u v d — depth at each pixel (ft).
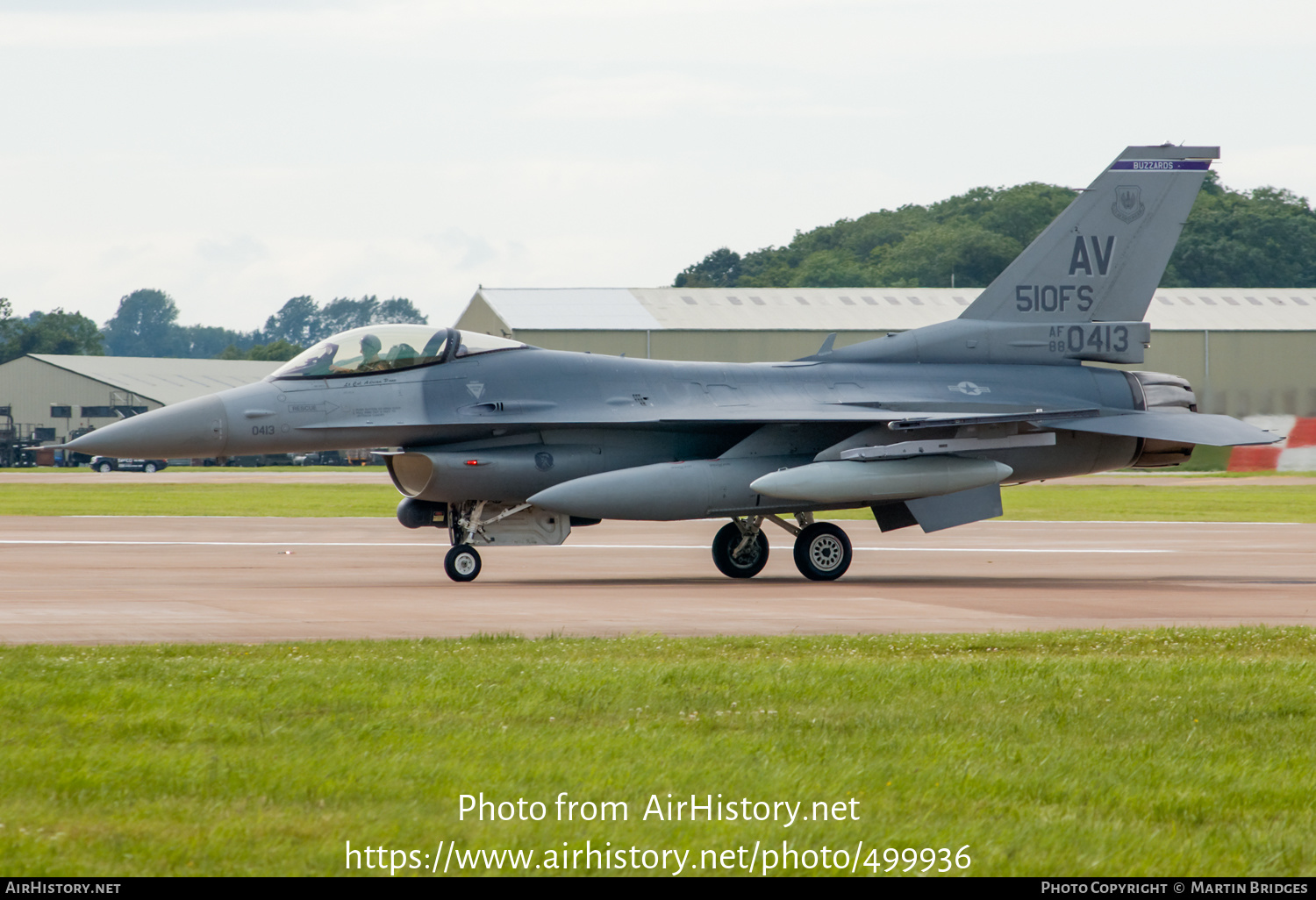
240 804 76.33
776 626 161.17
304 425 222.89
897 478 226.79
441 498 226.17
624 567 256.11
